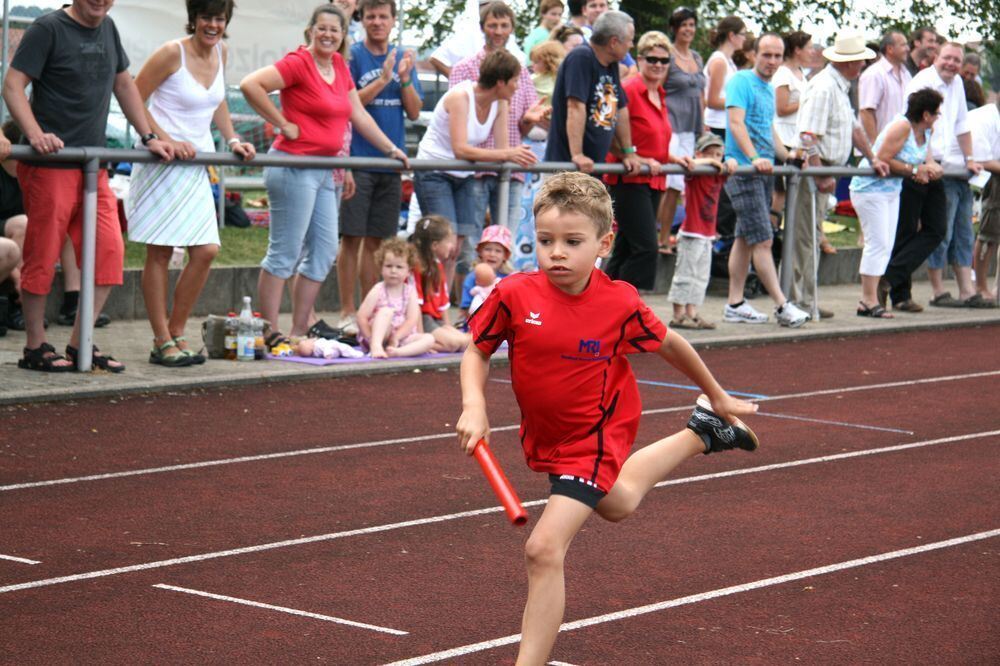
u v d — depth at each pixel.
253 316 24.58
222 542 14.12
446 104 26.34
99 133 21.44
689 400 22.69
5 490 15.80
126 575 12.93
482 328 10.70
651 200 28.17
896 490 17.09
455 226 26.98
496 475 9.91
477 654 11.12
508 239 26.78
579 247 10.37
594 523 15.16
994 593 13.05
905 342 30.31
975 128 34.72
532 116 28.22
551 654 11.16
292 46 32.09
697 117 32.88
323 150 24.09
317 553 13.84
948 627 12.05
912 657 11.30
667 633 11.73
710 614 12.25
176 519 14.91
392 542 14.32
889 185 32.50
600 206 10.39
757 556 14.09
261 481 16.66
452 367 25.02
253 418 20.08
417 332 25.59
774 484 17.22
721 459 18.53
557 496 10.41
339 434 19.31
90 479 16.41
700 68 33.12
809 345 29.30
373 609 12.17
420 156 26.95
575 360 10.53
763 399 23.11
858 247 40.53
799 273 32.00
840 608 12.48
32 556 13.43
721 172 29.03
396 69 26.59
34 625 11.52
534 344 10.56
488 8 27.92
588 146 27.05
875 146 32.56
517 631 11.70
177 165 22.17
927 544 14.70
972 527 15.45
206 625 11.64
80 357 21.84
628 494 10.84
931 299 37.06
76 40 20.89
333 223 24.84
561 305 10.52
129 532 14.35
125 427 19.09
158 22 30.12
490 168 26.34
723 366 26.34
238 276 29.94
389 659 10.96
